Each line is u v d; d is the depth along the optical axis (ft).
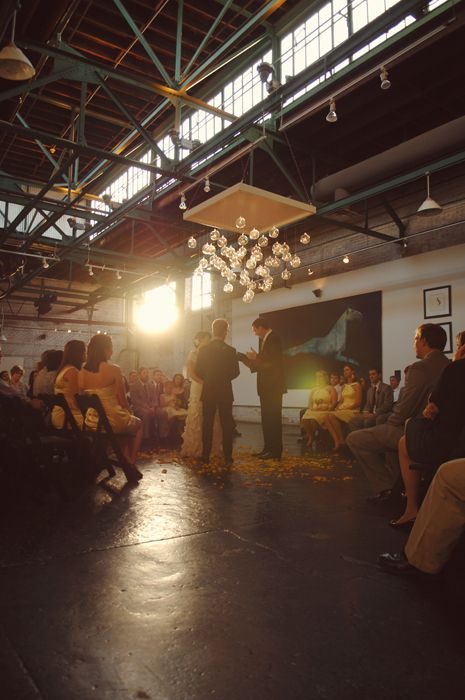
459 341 10.84
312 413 26.18
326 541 9.23
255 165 30.19
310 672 4.93
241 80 32.65
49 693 4.50
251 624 5.96
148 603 6.51
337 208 26.99
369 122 25.14
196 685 4.68
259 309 45.19
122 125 38.42
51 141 20.83
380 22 16.88
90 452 14.10
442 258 30.78
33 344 66.54
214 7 26.81
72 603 6.47
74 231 42.19
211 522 10.44
